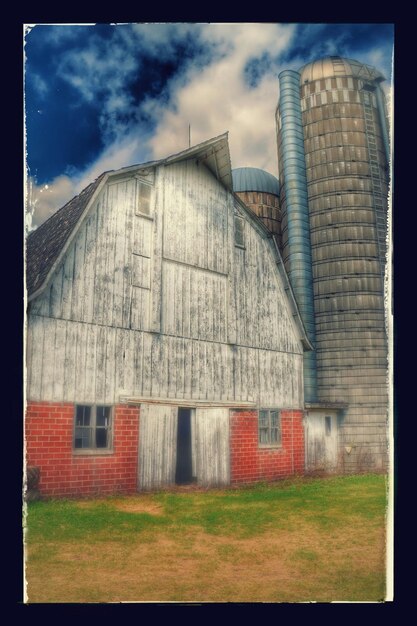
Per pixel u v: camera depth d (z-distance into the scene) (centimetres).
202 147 1417
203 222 1485
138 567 785
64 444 1123
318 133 2012
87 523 950
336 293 1984
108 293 1245
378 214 1967
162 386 1315
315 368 1994
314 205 2028
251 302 1581
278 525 975
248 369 1534
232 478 1433
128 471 1216
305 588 736
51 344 1130
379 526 959
